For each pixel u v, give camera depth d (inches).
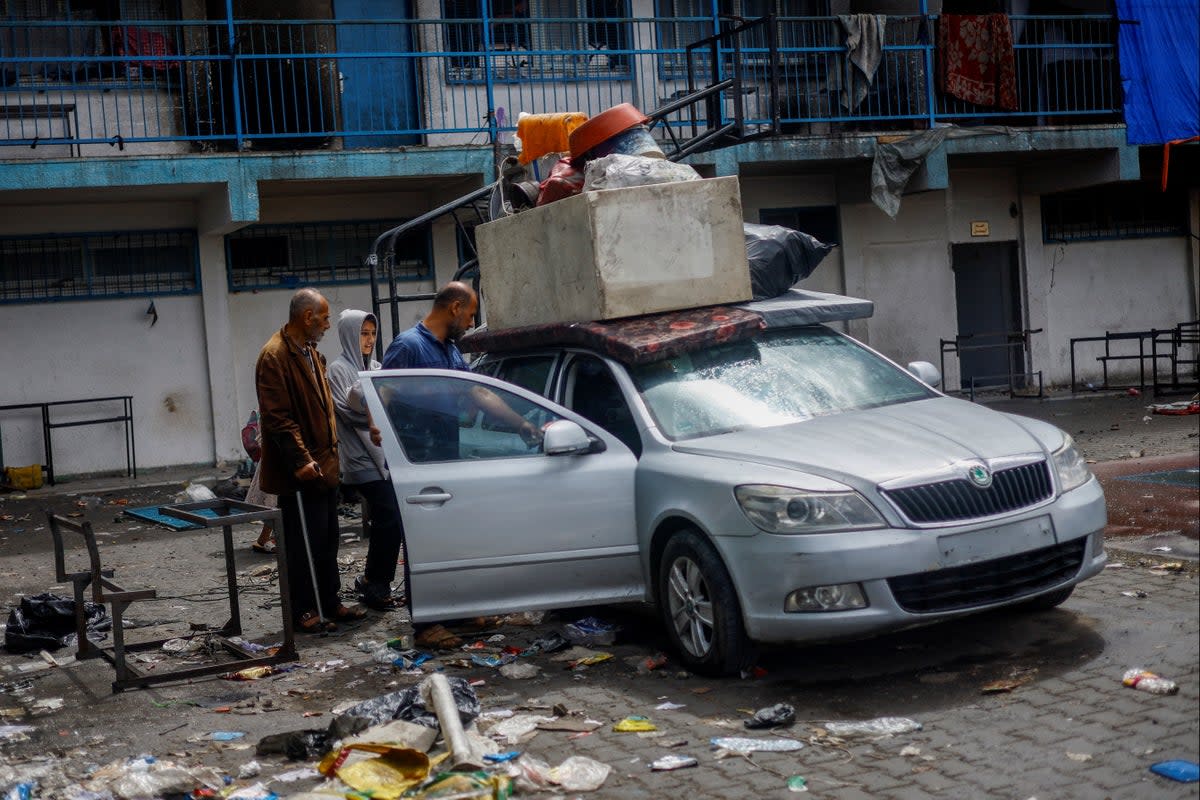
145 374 616.4
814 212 714.2
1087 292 763.4
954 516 214.2
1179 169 767.1
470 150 586.9
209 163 557.0
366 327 325.4
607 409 261.0
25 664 275.0
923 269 725.3
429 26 634.2
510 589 247.0
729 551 219.0
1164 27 690.2
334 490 291.0
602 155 376.8
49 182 539.2
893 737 190.7
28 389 598.5
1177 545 294.7
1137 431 537.6
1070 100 713.0
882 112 677.9
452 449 248.7
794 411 250.7
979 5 685.9
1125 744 177.0
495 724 210.1
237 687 247.9
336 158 572.7
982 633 240.5
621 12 660.1
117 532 461.4
